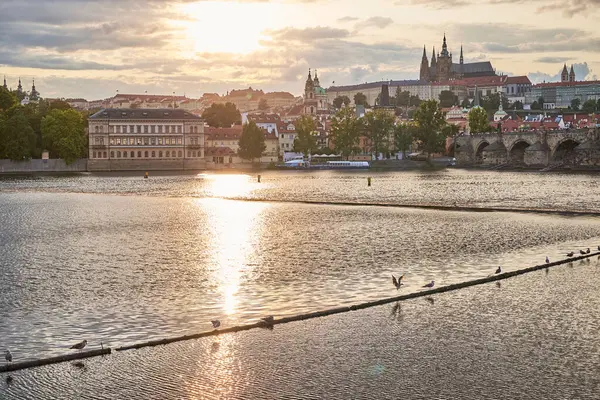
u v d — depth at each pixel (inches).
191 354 1716.3
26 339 1819.6
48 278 2534.5
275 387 1520.7
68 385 1541.6
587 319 1964.8
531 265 2701.8
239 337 1841.8
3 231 3853.3
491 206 5319.9
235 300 2197.3
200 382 1550.2
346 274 2556.6
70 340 1812.3
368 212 4854.8
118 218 4517.7
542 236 3521.2
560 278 2485.2
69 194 6786.4
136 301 2187.5
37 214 4785.9
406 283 2399.1
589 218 4384.8
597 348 1727.4
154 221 4340.6
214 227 4010.8
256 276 2544.3
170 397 1476.4
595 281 2431.1
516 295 2242.9
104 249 3201.3
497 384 1524.4
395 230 3782.0
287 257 2938.0
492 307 2100.1
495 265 2706.7
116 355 1713.8
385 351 1728.6
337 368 1624.0
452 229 3818.9
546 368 1606.8
